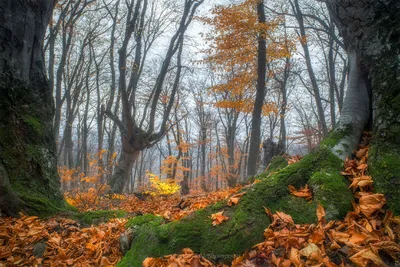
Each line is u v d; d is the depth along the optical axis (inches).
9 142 183.3
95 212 185.9
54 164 213.5
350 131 124.0
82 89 936.9
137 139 476.4
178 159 786.2
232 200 105.1
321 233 83.9
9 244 135.1
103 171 348.8
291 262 78.6
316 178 104.7
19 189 178.7
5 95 186.5
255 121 367.2
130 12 418.9
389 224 84.7
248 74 421.1
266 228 93.4
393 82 109.3
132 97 531.5
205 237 95.5
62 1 529.3
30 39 207.3
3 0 189.8
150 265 92.1
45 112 215.2
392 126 104.0
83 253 128.6
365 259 71.0
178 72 504.7
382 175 96.5
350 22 135.3
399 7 113.1
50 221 164.7
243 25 349.1
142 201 345.1
